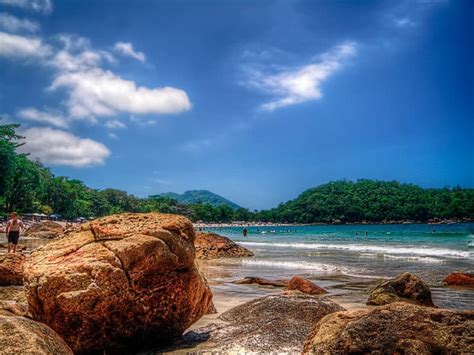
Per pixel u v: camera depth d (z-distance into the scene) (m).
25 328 4.41
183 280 6.93
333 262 23.64
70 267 6.23
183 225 7.25
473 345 4.22
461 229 92.31
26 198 89.06
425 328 4.46
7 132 70.38
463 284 14.41
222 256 28.72
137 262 6.47
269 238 70.00
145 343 6.70
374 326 4.58
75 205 133.12
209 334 7.38
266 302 8.41
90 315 6.12
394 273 18.00
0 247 26.30
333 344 4.61
